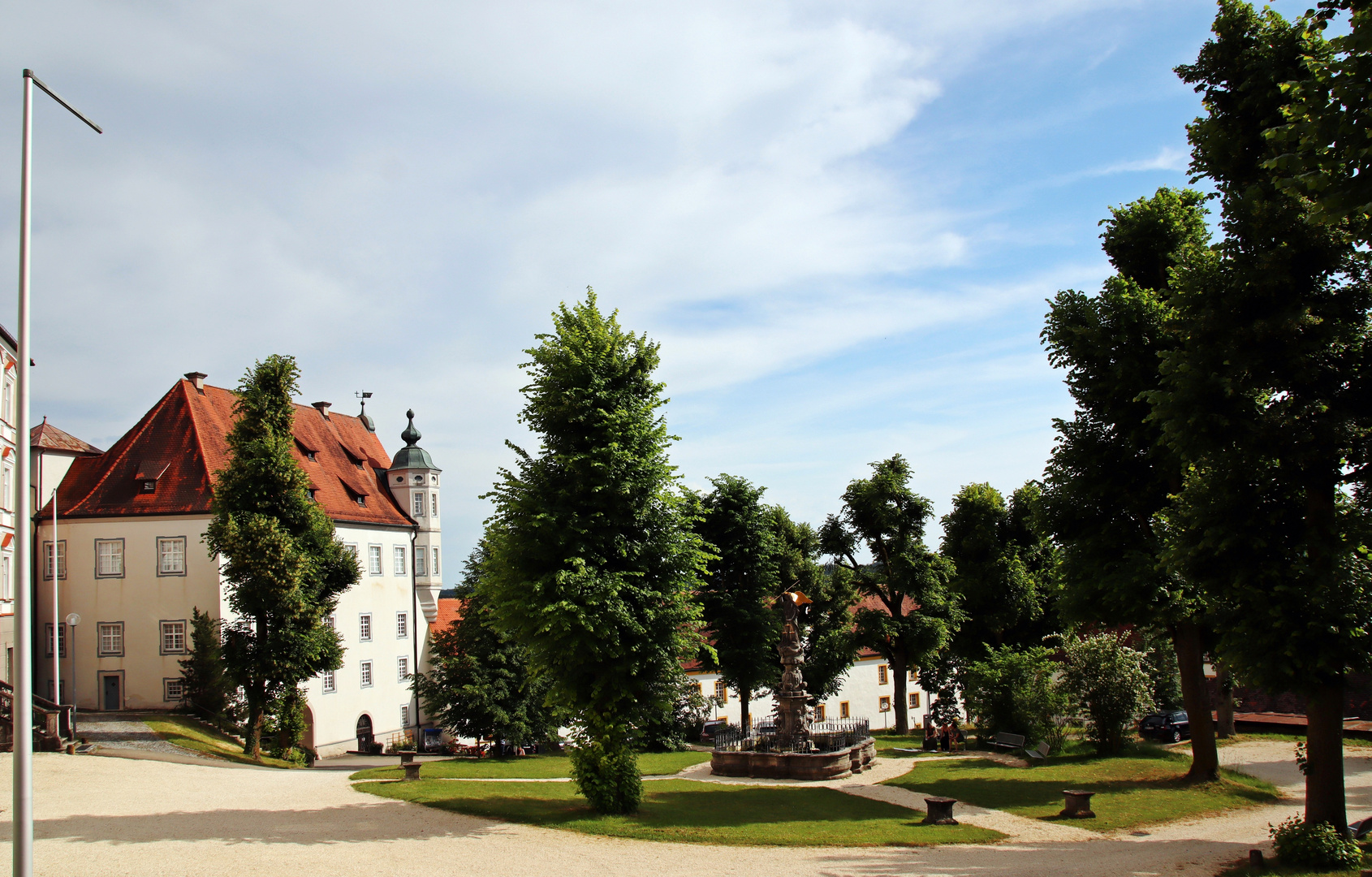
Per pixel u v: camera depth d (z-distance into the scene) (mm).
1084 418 28938
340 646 41938
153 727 38438
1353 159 12133
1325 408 17750
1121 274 29672
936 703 55531
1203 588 20156
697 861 17109
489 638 42125
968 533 52531
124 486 47031
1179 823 22672
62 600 45562
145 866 15180
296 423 59312
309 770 30984
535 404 22656
